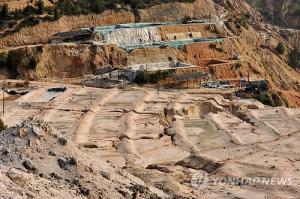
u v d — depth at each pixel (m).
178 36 177.62
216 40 175.12
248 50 183.88
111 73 150.75
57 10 170.75
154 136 95.62
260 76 166.00
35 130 52.16
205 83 150.00
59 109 111.44
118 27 174.25
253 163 74.31
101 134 95.62
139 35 171.88
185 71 151.75
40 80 149.50
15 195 38.19
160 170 74.56
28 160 48.44
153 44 168.00
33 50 153.50
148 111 110.25
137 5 192.25
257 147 86.19
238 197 61.12
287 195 62.03
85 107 112.31
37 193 41.19
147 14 192.12
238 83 155.00
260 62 182.62
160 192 53.56
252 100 132.38
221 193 62.91
